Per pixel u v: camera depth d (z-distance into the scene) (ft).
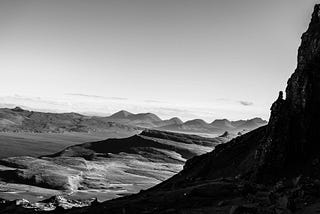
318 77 345.31
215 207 222.48
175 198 270.87
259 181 306.35
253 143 458.09
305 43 374.84
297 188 208.44
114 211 273.54
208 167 478.59
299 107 338.95
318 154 306.35
